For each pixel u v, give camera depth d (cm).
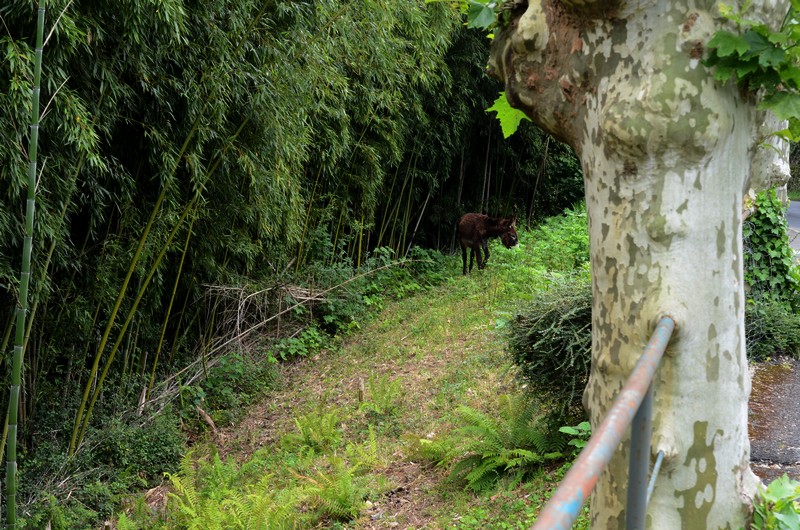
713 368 164
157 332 759
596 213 173
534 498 410
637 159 160
